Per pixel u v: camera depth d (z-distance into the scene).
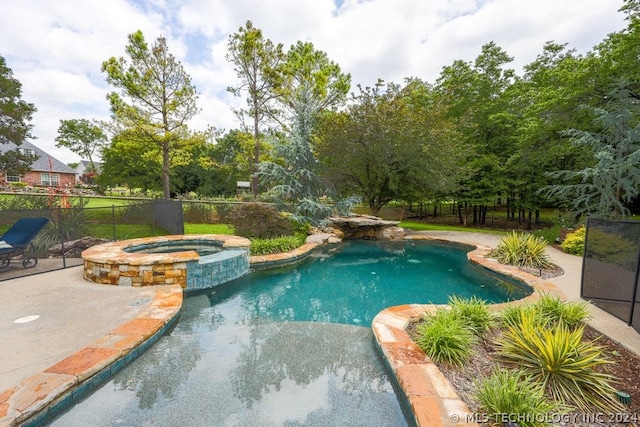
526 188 16.77
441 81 19.62
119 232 9.98
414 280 7.69
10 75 15.99
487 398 2.63
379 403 3.04
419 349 3.68
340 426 2.71
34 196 11.25
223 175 31.48
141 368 3.52
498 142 17.33
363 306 5.99
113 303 4.82
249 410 2.89
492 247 10.51
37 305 4.66
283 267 8.69
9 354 3.26
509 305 4.71
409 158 14.47
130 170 29.81
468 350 3.52
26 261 6.82
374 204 17.28
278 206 12.37
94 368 3.07
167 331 4.46
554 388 2.92
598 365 3.30
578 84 10.55
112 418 2.71
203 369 3.57
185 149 17.30
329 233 12.89
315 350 4.12
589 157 12.16
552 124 11.80
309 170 13.45
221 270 6.78
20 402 2.52
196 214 14.33
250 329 4.79
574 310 4.31
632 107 9.52
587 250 5.30
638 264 4.12
